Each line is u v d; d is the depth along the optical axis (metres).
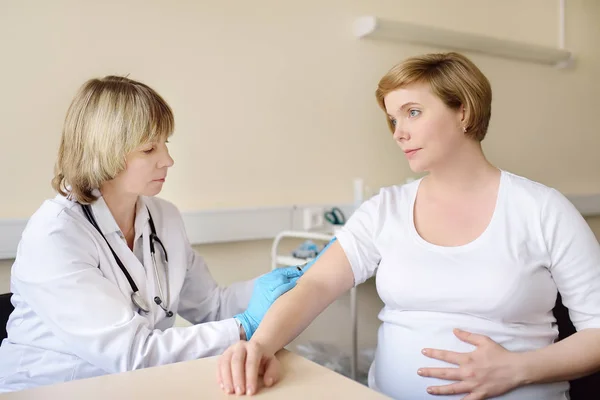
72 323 1.15
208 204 2.11
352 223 1.24
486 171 1.13
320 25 2.36
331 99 2.40
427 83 1.08
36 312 1.20
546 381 1.00
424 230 1.15
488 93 1.10
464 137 1.11
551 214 1.05
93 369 1.21
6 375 1.27
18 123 1.77
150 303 1.34
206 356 1.15
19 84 1.76
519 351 1.04
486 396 0.99
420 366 1.08
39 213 1.26
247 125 2.19
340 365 2.21
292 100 2.30
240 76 2.16
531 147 3.10
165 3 1.99
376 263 1.22
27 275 1.19
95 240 1.26
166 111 1.31
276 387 0.83
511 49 2.84
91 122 1.23
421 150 1.10
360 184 2.42
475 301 1.04
